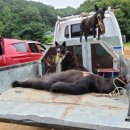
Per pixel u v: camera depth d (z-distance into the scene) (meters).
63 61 4.66
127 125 1.82
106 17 6.36
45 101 2.62
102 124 1.85
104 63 4.38
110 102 2.54
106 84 3.06
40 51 8.46
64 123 1.91
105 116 2.04
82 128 1.84
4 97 2.86
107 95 2.87
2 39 6.62
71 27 7.35
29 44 7.77
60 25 7.55
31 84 3.45
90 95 2.90
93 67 4.46
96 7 6.35
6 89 3.58
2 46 6.58
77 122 1.89
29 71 4.41
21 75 4.09
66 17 7.52
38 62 4.80
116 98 2.72
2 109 2.36
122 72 3.97
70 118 2.04
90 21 6.33
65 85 2.94
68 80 3.28
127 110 2.20
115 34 6.29
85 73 3.35
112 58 4.32
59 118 2.04
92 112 2.16
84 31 6.65
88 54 4.48
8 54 6.57
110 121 1.92
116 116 2.03
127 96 2.78
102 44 4.33
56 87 2.94
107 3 38.72
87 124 1.85
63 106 2.39
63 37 7.55
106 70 4.01
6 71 3.62
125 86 2.98
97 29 6.36
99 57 4.40
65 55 4.67
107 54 4.34
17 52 6.90
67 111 2.22
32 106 2.42
